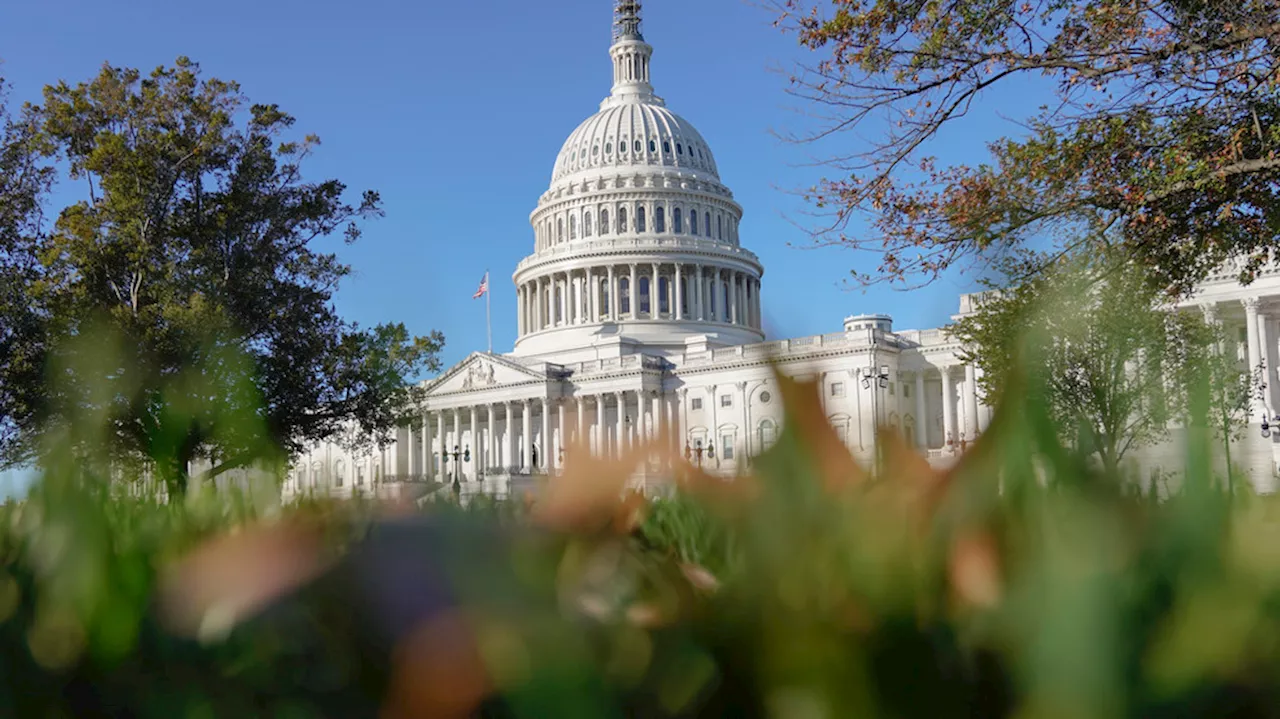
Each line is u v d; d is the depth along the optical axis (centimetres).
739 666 103
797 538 108
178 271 4528
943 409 10656
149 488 263
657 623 108
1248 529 107
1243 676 94
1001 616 96
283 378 4581
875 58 2044
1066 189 2012
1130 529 105
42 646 138
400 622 112
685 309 13825
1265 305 7700
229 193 4809
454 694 109
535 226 15038
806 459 112
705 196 14162
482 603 111
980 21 2014
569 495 125
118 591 138
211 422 229
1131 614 95
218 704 122
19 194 4647
